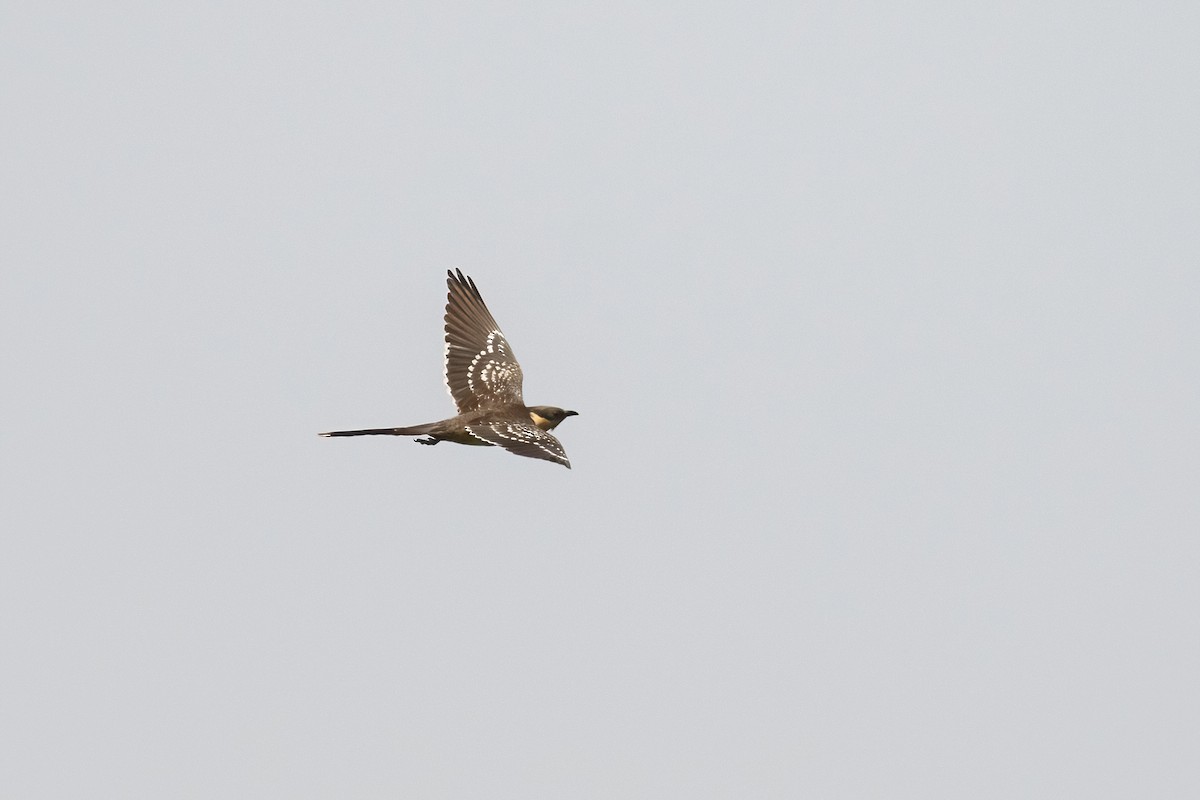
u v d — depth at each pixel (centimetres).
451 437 1800
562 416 1916
